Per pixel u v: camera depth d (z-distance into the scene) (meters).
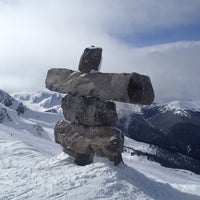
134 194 13.02
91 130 15.55
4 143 20.58
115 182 13.55
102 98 14.61
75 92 15.91
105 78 14.60
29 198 12.38
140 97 13.61
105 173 14.16
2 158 17.38
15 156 17.81
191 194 14.82
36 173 14.95
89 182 13.59
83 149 15.64
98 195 12.63
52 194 12.66
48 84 17.28
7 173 15.06
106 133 15.09
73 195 12.59
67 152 16.52
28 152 18.72
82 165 15.77
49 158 17.03
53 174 14.70
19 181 14.05
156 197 13.61
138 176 14.87
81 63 15.84
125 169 14.83
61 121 17.06
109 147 14.80
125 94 13.63
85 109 15.55
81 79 15.66
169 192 14.54
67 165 15.65
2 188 13.30
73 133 16.20
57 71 17.02
